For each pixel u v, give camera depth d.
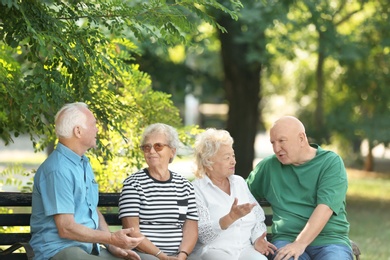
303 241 6.44
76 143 5.89
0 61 7.53
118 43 8.61
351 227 14.56
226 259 6.39
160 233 6.21
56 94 6.71
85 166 5.96
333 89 23.45
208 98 19.81
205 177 6.59
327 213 6.56
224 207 6.53
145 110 8.23
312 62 25.17
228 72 17.98
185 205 6.33
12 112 7.50
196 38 16.89
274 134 6.79
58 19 6.83
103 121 7.12
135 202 6.17
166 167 6.33
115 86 7.96
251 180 7.03
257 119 18.36
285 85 29.27
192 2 6.90
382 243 12.66
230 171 6.58
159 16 6.89
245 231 6.61
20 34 6.45
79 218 5.86
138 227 6.14
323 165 6.75
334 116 21.27
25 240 6.37
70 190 5.75
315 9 15.75
